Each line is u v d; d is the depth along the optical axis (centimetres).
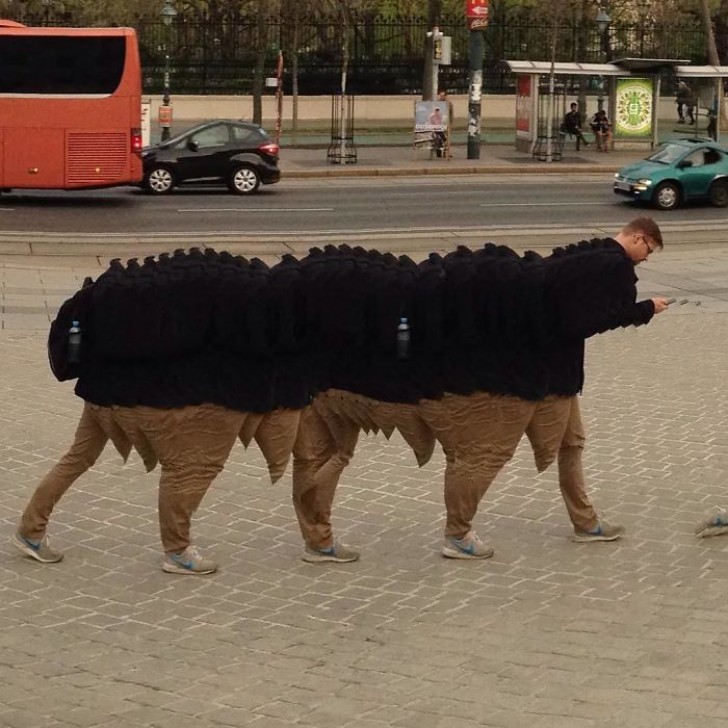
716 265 2200
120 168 3045
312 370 817
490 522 934
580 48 5559
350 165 3853
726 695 605
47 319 1662
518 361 817
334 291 796
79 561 848
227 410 796
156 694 632
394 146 4475
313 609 768
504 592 794
